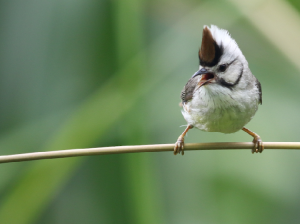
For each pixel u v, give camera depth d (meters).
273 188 10.31
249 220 9.97
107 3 10.50
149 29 12.30
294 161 10.76
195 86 9.84
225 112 9.12
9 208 9.25
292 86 11.29
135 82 10.38
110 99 10.16
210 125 9.41
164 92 11.20
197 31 12.19
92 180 9.71
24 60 10.36
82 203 9.63
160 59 11.91
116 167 9.64
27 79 10.32
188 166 10.45
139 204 9.20
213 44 9.11
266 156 10.71
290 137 10.45
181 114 10.89
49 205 9.62
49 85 10.37
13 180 9.57
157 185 9.77
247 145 8.99
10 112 10.21
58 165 9.54
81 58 10.50
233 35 11.95
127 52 10.42
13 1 10.58
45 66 10.40
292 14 11.75
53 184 9.48
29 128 10.06
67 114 10.10
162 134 10.59
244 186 10.28
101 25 10.46
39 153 7.71
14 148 9.84
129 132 9.87
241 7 11.99
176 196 10.11
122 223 9.34
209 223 9.88
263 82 11.38
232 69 9.20
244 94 9.16
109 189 9.59
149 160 9.57
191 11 12.43
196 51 11.98
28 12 10.52
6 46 10.42
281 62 11.59
